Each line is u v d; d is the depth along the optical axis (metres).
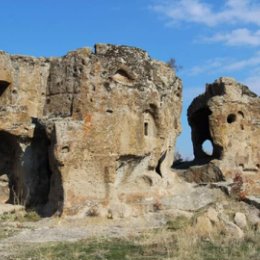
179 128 28.20
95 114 23.77
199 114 31.97
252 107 28.56
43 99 25.89
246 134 27.97
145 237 16.69
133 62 25.20
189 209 24.25
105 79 24.27
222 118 27.45
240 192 25.59
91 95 23.86
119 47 25.03
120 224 21.38
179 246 14.61
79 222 21.61
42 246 15.54
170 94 27.08
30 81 25.83
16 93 25.56
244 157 27.59
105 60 24.44
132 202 24.36
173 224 20.45
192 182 27.44
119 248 15.12
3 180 25.94
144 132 25.44
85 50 24.27
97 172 23.48
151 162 25.64
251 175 27.61
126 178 24.95
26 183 25.00
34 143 25.39
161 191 25.25
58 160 22.61
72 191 22.72
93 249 15.00
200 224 17.72
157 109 25.78
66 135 22.95
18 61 25.80
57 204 23.06
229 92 27.88
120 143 24.22
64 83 24.84
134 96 24.95
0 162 26.03
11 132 24.72
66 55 25.08
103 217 22.59
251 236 16.44
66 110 24.50
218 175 26.91
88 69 24.05
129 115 24.69
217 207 21.27
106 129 23.89
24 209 24.36
